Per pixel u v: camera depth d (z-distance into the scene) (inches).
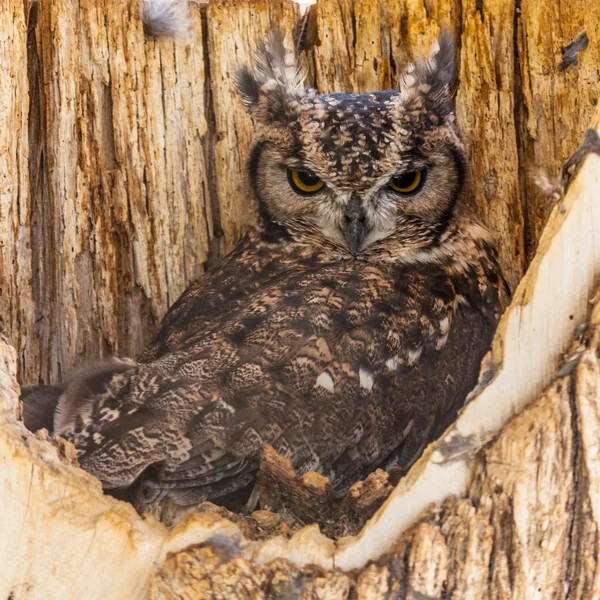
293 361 243.9
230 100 312.8
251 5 314.3
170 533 179.8
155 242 307.0
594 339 174.9
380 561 176.2
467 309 286.0
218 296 287.0
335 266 284.7
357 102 285.3
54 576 182.4
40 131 296.5
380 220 285.3
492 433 178.5
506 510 173.0
